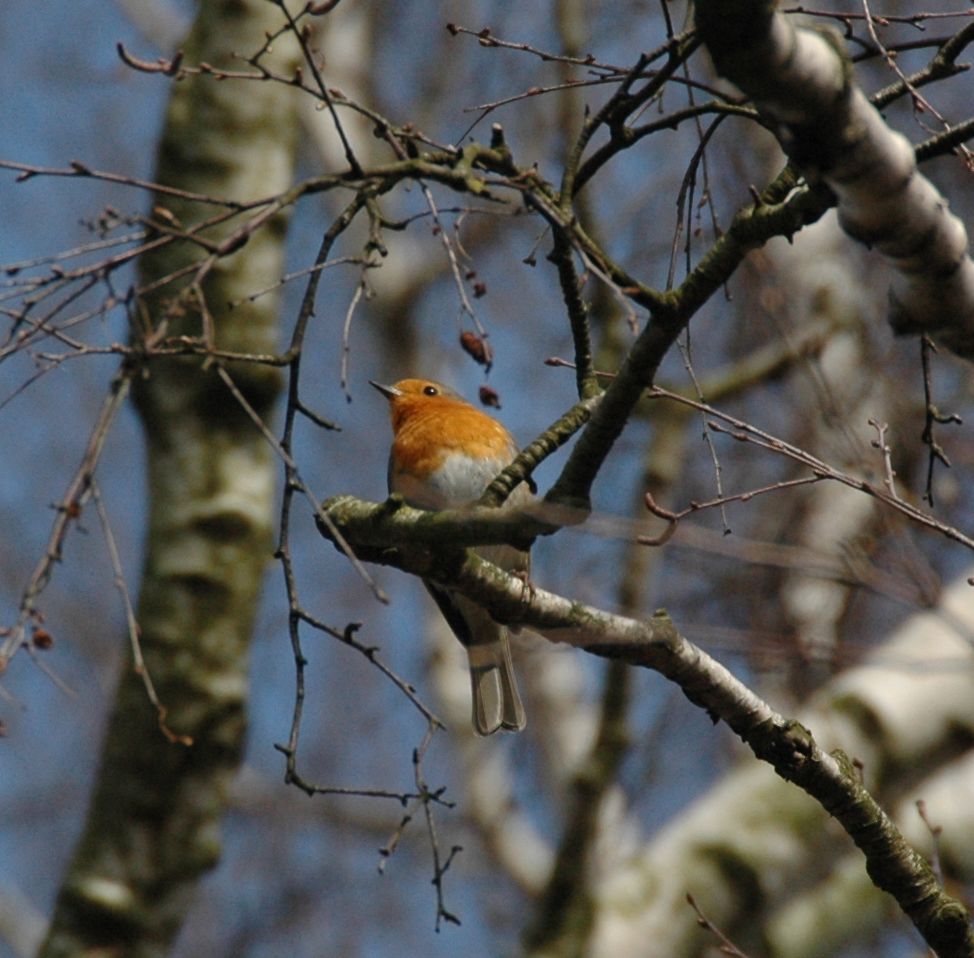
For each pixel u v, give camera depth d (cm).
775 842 1167
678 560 1345
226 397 1082
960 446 1294
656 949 1155
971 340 575
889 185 529
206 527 1074
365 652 677
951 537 655
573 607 707
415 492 959
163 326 539
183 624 1064
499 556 1009
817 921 1150
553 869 1206
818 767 715
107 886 1041
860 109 514
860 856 1166
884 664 696
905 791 1101
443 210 652
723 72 500
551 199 671
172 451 1083
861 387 1276
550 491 661
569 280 705
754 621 1283
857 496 1380
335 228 630
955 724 1104
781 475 1505
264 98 1134
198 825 1060
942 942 704
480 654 1035
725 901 1161
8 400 574
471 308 647
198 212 1098
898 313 580
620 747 1255
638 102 689
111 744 1059
